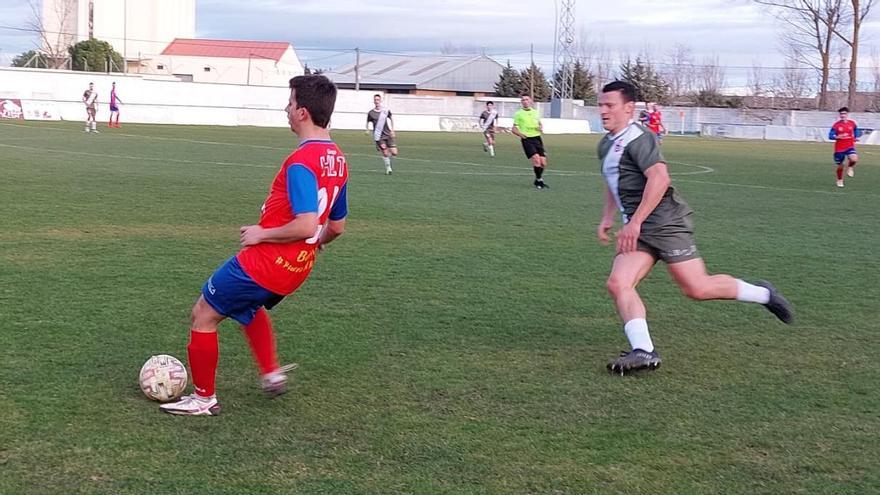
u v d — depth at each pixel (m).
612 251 10.35
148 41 71.88
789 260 10.19
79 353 5.58
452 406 4.88
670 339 6.53
